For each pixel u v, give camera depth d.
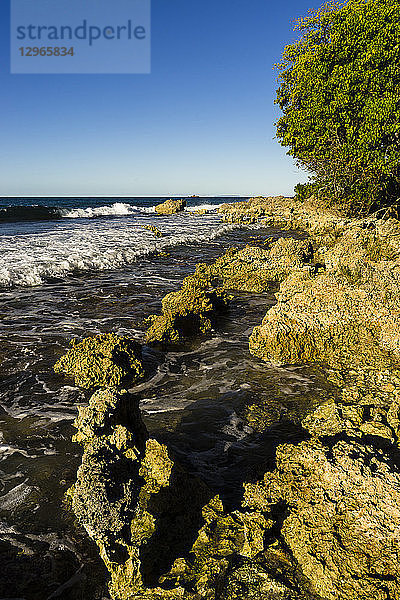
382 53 17.50
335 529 2.95
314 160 22.86
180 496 3.23
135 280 12.11
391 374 5.56
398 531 2.88
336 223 18.47
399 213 20.61
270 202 45.31
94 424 3.42
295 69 21.19
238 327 8.17
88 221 29.70
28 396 5.43
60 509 3.51
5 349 6.92
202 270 13.00
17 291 10.53
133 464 3.22
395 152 17.80
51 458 4.20
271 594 2.58
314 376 5.92
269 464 3.81
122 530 2.79
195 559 2.81
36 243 16.50
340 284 7.40
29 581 2.81
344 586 2.58
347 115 18.50
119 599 2.64
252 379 5.89
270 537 2.99
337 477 3.35
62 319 8.51
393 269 8.27
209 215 39.03
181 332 7.44
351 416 4.47
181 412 5.05
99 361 5.77
